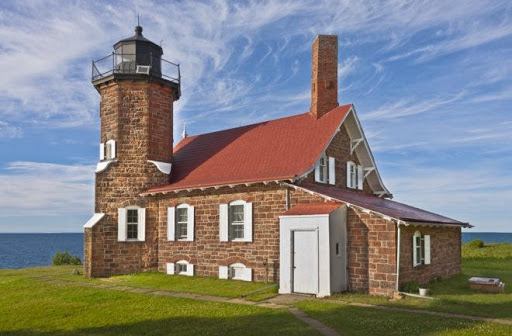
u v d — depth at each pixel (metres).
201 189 21.31
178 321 12.22
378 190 26.16
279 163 20.36
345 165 22.83
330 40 23.55
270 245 18.81
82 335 11.26
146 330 11.48
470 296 15.52
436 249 19.89
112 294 16.61
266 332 10.77
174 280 20.08
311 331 10.73
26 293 17.66
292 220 16.67
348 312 12.70
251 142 23.78
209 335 10.73
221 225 20.47
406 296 15.03
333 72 23.31
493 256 31.52
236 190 20.17
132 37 24.53
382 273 15.71
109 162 23.05
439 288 17.47
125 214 22.83
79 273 23.59
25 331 11.97
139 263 22.84
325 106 22.98
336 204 16.84
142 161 23.39
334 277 15.83
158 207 23.39
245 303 14.65
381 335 10.34
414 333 10.38
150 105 23.81
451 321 11.49
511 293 16.39
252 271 19.27
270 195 19.05
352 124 22.91
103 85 23.98
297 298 15.34
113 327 11.96
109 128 23.67
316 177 20.03
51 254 91.38
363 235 16.27
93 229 22.00
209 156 24.52
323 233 15.87
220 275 20.36
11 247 122.31
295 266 16.56
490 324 11.17
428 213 22.70
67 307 14.64
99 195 22.73
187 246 21.84
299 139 21.72
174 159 26.08
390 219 15.45
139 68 23.70
